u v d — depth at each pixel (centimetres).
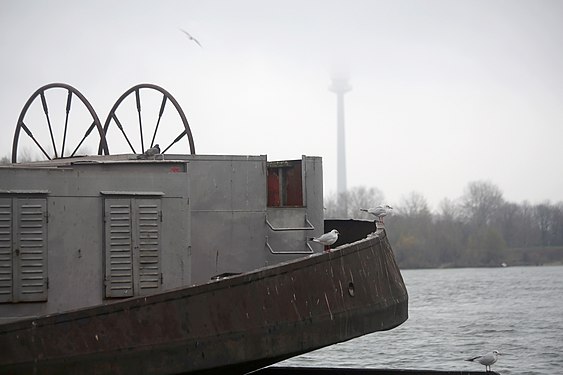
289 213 3969
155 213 3244
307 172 4031
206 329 2991
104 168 3272
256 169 3872
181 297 2959
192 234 3775
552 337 9050
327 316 3297
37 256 3083
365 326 3481
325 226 4606
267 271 3141
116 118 4309
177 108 4238
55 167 3164
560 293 16725
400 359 7394
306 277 3250
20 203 3072
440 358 7500
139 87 4262
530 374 6794
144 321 2895
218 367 3016
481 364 6594
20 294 3056
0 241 3039
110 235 3183
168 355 2923
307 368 4297
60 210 3125
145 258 3222
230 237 3825
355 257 3488
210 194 3809
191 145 4203
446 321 10788
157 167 3309
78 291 3133
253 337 3080
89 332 2816
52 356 2761
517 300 14925
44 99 4234
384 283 3669
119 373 2848
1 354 2706
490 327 9981
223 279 3045
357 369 4288
